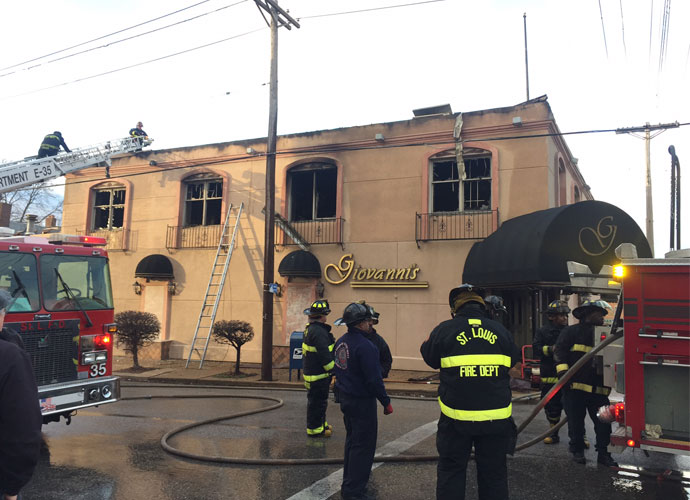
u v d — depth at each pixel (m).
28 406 2.48
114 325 7.15
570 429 5.88
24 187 15.11
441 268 14.04
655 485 5.08
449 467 3.71
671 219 12.11
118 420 8.10
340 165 15.42
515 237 11.76
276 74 13.52
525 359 11.73
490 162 14.19
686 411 4.36
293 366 12.38
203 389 11.66
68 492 4.82
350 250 15.07
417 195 14.53
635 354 4.55
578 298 15.94
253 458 5.89
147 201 18.00
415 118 14.73
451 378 3.72
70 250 6.81
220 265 16.58
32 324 6.15
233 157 16.92
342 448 6.38
